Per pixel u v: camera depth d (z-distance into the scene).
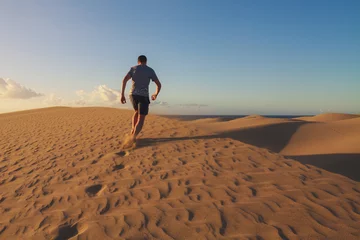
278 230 2.80
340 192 3.56
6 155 7.30
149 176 4.54
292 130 21.94
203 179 4.23
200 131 7.61
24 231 3.21
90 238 2.88
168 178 4.38
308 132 21.22
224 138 6.72
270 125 23.02
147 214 3.30
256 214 3.13
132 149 6.24
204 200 3.56
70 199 3.96
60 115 17.88
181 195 3.75
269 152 5.39
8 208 3.88
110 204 3.68
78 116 15.49
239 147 5.82
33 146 8.09
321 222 2.90
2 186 4.83
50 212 3.62
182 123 8.89
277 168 4.51
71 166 5.51
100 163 5.47
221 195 3.66
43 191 4.39
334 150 15.91
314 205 3.25
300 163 4.75
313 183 3.87
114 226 3.09
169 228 2.97
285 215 3.07
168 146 6.19
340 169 12.73
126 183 4.35
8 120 19.73
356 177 11.66
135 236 2.86
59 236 3.03
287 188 3.74
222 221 3.04
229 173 4.39
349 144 16.45
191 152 5.63
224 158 5.12
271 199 3.46
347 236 2.64
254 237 2.71
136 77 6.61
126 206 3.58
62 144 7.77
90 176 4.83
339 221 2.90
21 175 5.35
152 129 8.16
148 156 5.59
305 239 2.63
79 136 8.65
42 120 16.05
